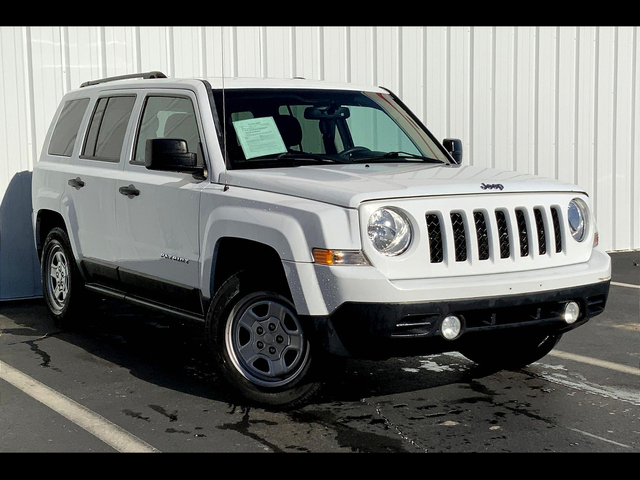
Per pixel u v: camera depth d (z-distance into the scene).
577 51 11.31
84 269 6.89
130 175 6.22
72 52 8.70
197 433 4.74
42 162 7.59
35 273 8.68
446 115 10.61
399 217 4.72
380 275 4.59
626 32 11.59
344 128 6.17
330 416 5.02
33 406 5.23
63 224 7.36
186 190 5.59
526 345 5.90
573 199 5.40
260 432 4.75
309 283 4.70
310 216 4.73
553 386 5.65
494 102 10.88
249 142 5.66
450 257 4.80
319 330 4.71
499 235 4.99
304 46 9.73
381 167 5.61
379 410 5.14
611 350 6.62
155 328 7.39
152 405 5.25
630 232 11.91
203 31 9.25
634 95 11.75
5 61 8.39
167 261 5.83
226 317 5.16
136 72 9.01
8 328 7.41
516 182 5.16
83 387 5.64
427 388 5.60
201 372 6.02
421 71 10.40
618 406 5.23
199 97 5.81
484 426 4.85
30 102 8.53
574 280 5.10
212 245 5.33
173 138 5.68
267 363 5.14
